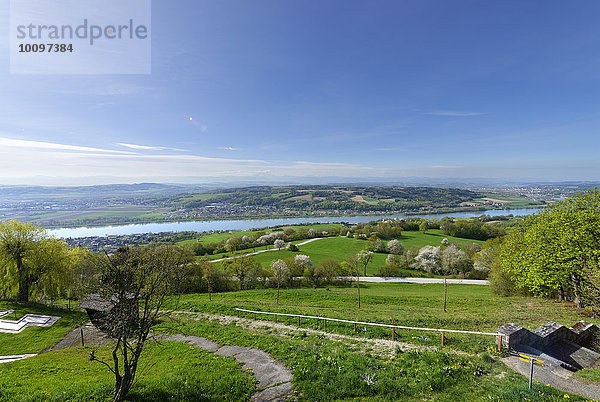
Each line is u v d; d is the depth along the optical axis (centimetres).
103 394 1134
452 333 1775
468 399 1030
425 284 5491
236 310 2984
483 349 1405
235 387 1197
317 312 2800
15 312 3334
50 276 4038
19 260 3844
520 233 3641
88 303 2083
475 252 7206
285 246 9100
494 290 4134
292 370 1348
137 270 1134
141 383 1211
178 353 1780
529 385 1059
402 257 7425
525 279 3100
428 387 1103
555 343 1487
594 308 2197
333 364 1321
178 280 1375
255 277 5731
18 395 1152
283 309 3014
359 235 10106
